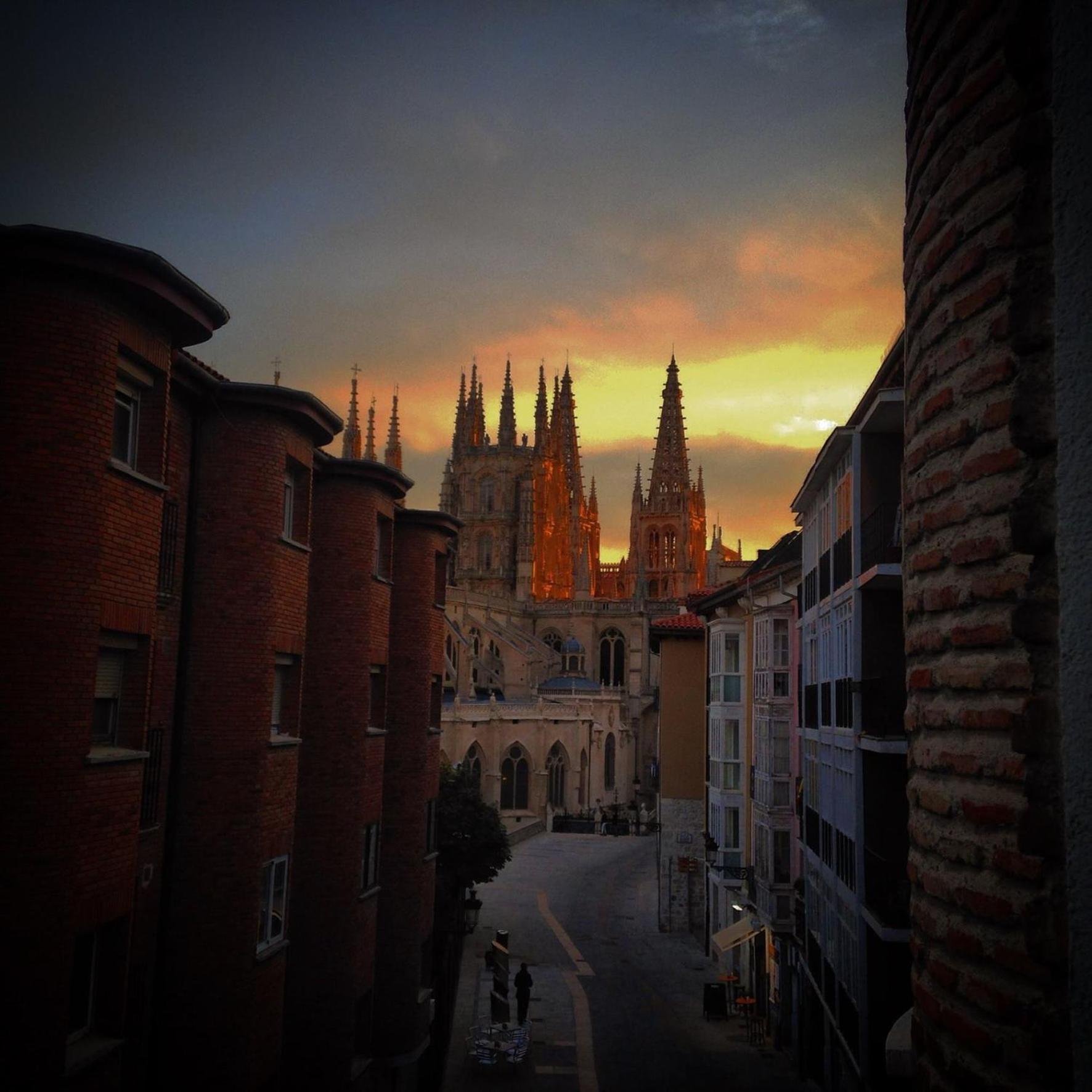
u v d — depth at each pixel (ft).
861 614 81.51
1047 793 14.60
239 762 65.67
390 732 100.07
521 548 547.49
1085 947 13.74
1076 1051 13.78
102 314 49.24
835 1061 94.68
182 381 63.36
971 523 16.70
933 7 18.63
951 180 17.63
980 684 16.22
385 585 91.09
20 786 45.27
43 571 46.47
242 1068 64.23
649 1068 116.98
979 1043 15.93
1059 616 14.44
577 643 506.48
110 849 49.67
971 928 16.37
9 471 46.57
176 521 63.87
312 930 81.51
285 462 70.33
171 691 64.13
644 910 215.72
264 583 67.56
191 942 63.67
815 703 107.55
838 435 85.56
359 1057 87.76
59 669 46.50
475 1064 117.19
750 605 150.71
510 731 351.05
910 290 20.10
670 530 604.08
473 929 187.83
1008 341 15.81
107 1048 49.24
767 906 131.95
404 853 98.78
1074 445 14.38
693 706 198.39
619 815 377.50
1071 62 14.66
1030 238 15.34
